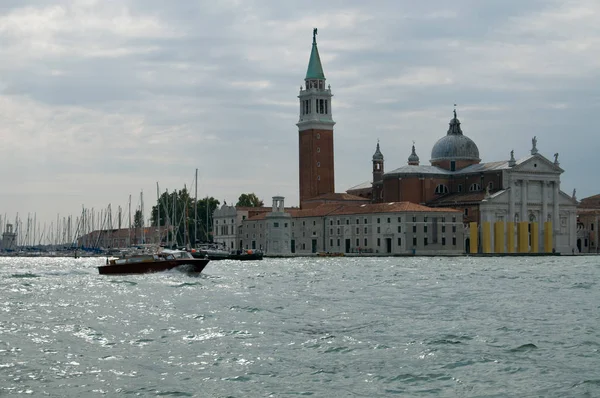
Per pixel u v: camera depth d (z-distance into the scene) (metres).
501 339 66.94
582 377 53.25
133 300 99.69
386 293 109.94
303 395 49.19
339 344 64.75
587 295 105.62
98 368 56.09
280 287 121.06
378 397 48.78
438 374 54.28
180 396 49.06
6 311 87.44
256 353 61.22
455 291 112.94
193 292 111.56
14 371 55.19
